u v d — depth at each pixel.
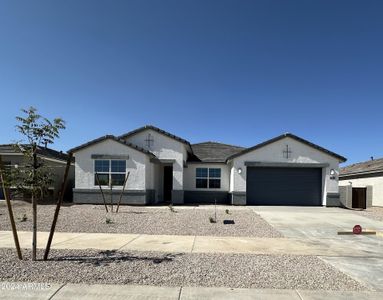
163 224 13.10
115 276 6.40
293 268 7.19
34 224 7.54
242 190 23.56
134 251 8.62
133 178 21.64
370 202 27.38
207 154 27.47
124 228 12.21
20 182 7.44
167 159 23.67
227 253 8.57
